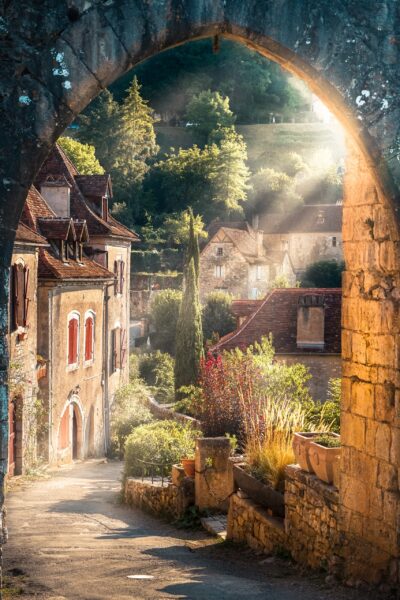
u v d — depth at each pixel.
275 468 8.45
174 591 6.46
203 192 82.81
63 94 4.92
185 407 25.38
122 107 80.62
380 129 5.55
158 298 49.69
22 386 20.23
